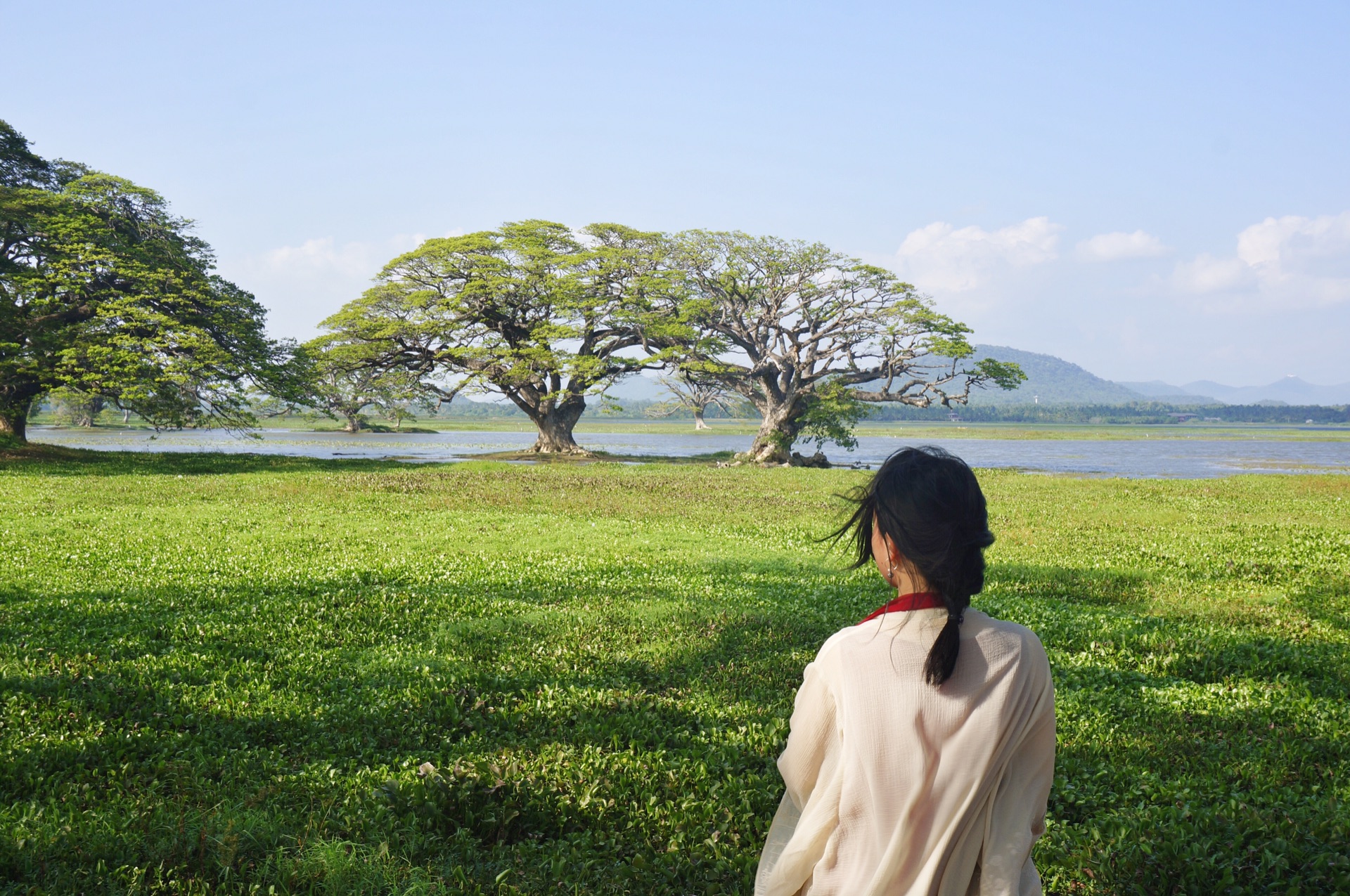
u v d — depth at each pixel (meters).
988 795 1.58
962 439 93.00
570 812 4.33
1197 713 6.36
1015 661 1.58
